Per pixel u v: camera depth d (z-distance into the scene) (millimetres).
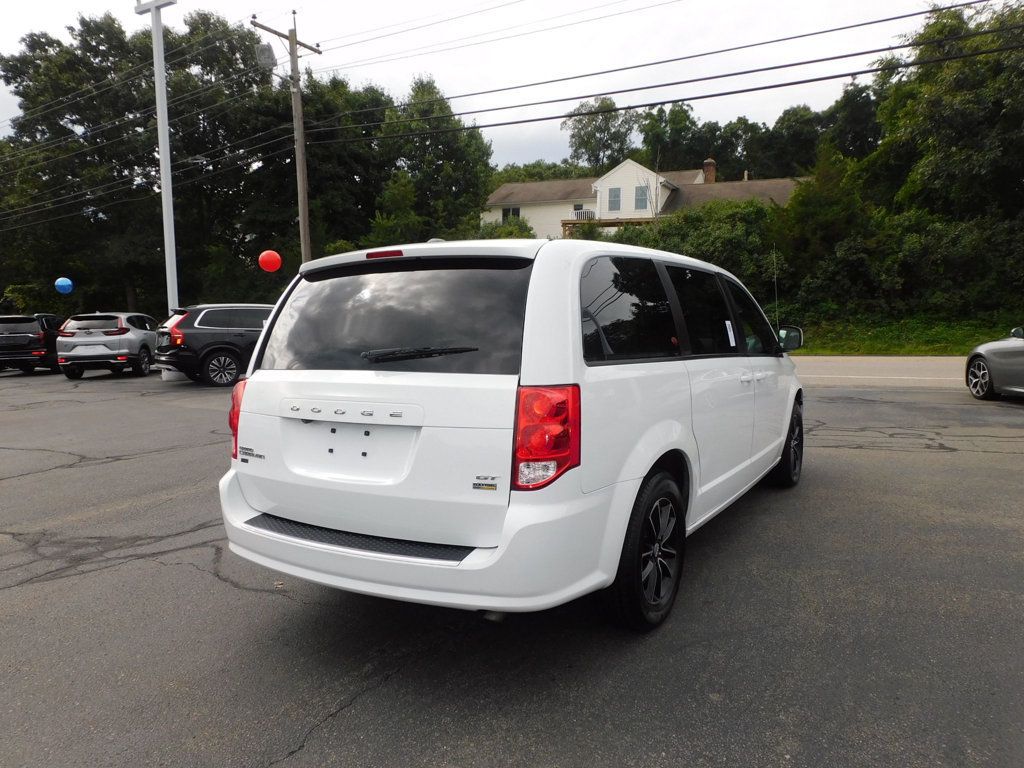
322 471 2936
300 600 3732
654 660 3004
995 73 22297
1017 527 4680
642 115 66438
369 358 2871
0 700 2785
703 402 3676
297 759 2377
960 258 22688
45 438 8891
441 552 2633
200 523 5148
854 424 8820
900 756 2311
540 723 2555
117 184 31062
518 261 2846
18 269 34719
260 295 30406
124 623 3473
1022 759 2285
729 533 4645
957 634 3172
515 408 2553
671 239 26812
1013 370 9961
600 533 2771
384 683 2869
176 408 11422
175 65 31562
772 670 2893
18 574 4164
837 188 24453
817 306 24078
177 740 2500
